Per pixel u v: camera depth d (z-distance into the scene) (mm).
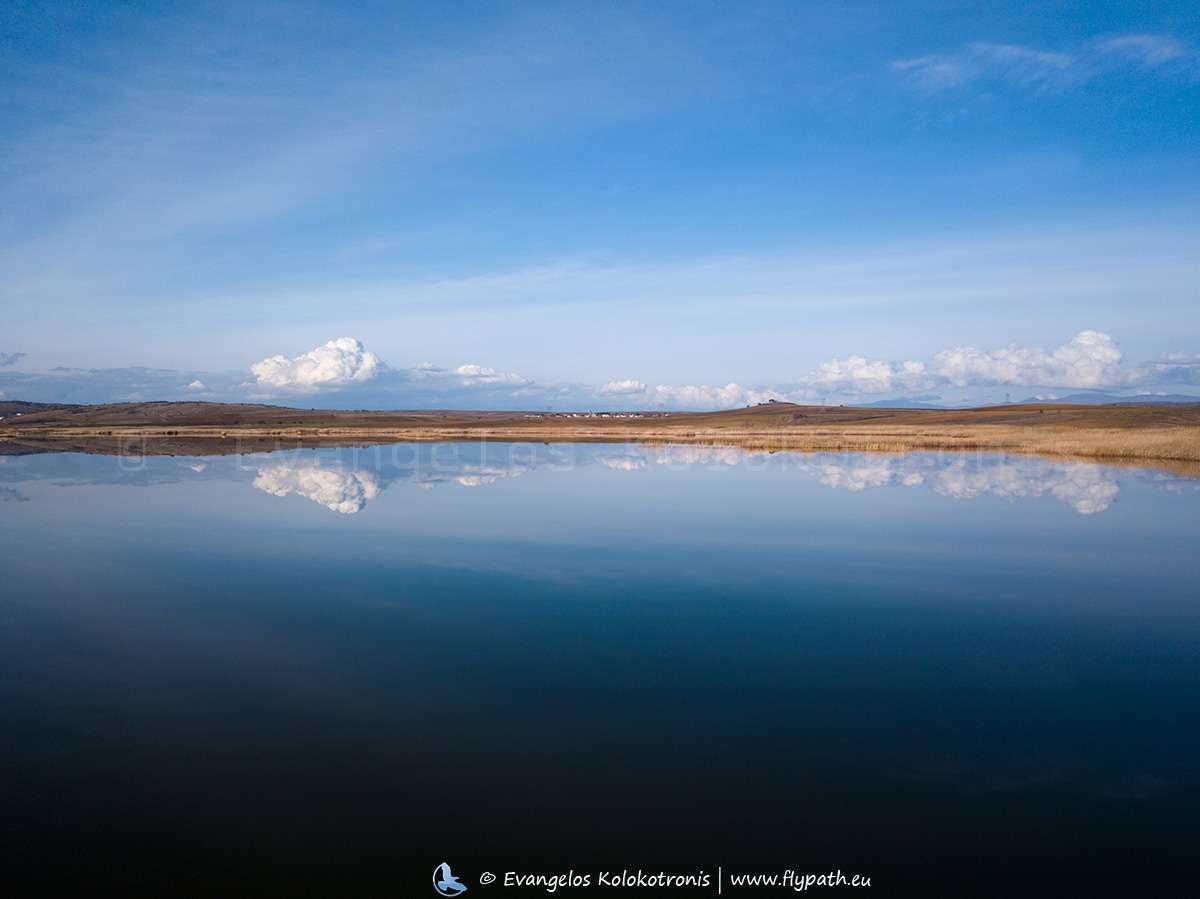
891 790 8148
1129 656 12156
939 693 10641
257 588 16266
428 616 14250
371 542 21047
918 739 9281
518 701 10438
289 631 13375
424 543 20906
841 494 30703
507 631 13383
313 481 36625
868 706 10227
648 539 21406
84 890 6555
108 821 7574
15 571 17781
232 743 9203
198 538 21688
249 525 23750
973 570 17828
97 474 40250
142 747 9102
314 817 7664
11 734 9430
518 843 7258
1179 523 23672
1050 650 12453
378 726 9633
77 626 13664
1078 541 21016
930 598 15445
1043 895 6520
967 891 6586
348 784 8273
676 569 17938
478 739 9305
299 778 8398
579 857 7027
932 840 7305
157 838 7297
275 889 6602
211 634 13258
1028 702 10383
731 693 10656
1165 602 15156
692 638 12992
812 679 11195
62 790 8141
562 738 9320
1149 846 7203
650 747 9078
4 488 33750
